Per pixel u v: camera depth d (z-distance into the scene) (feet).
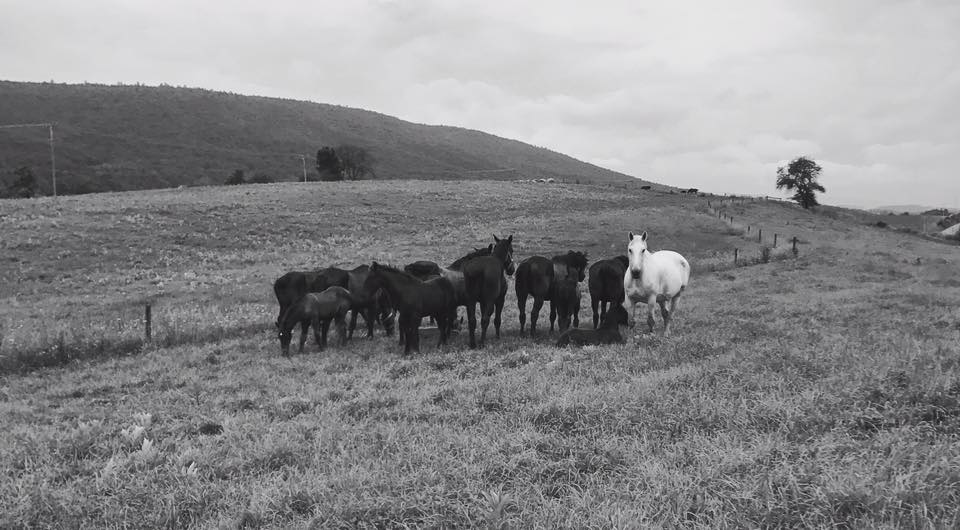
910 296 58.03
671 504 13.97
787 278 83.20
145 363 44.98
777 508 13.26
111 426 26.30
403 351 43.42
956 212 414.62
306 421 24.40
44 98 551.59
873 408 18.84
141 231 138.21
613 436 18.66
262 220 158.61
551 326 48.44
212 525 15.08
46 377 42.78
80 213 152.46
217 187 237.04
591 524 13.28
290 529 14.37
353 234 149.79
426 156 595.06
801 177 319.06
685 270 45.80
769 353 28.19
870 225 265.75
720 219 185.37
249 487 17.22
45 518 16.10
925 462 14.29
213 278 99.86
